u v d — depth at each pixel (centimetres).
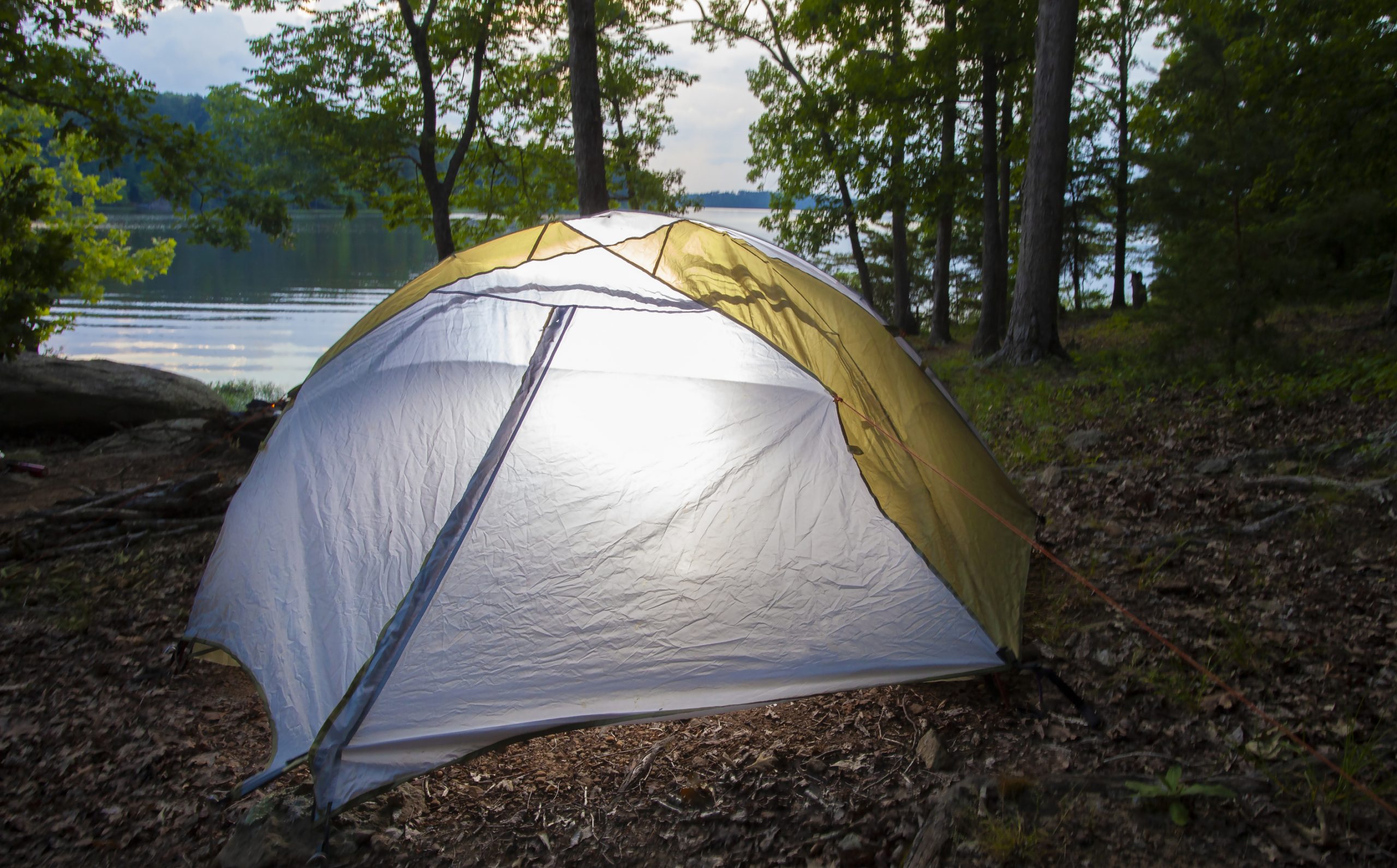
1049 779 310
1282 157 988
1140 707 364
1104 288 4166
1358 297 1622
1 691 475
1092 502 632
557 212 2109
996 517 474
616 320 433
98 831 358
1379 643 386
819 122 2159
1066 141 1324
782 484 407
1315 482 565
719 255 465
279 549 419
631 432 405
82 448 1104
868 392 455
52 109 1238
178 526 729
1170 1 1198
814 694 366
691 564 386
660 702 354
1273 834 276
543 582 369
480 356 439
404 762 322
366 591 374
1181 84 1026
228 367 2734
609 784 355
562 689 350
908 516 413
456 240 1989
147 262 2255
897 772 341
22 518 764
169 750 409
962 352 2106
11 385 1122
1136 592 471
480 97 1734
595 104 1157
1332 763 305
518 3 1582
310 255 7919
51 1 1156
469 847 324
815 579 393
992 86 1788
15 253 1023
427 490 399
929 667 376
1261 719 342
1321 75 1155
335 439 439
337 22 1534
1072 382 1144
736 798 337
